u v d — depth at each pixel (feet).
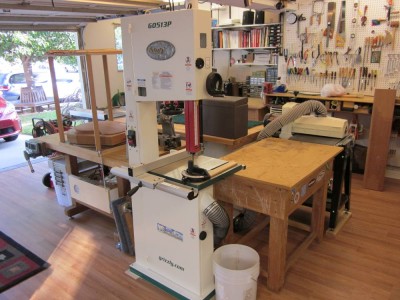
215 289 6.82
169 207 6.64
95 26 18.93
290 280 7.67
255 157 7.80
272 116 10.77
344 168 8.98
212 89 5.43
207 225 6.47
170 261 7.12
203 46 5.26
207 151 10.09
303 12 14.58
